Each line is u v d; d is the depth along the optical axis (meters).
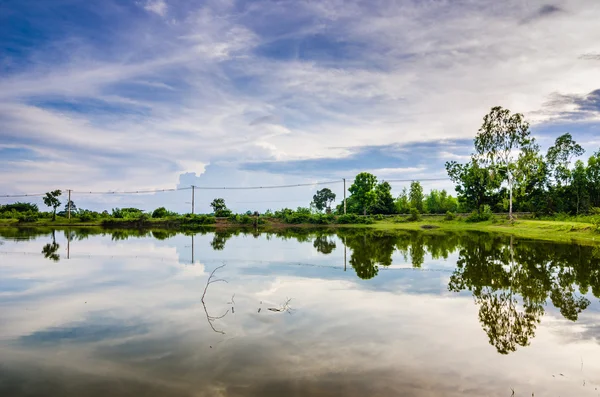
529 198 51.56
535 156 45.72
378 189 65.31
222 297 10.79
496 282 12.99
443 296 11.06
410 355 6.80
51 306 9.95
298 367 6.25
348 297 10.85
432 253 20.31
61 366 6.36
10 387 5.65
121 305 10.00
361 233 36.72
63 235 34.12
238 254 19.91
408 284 12.57
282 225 54.91
